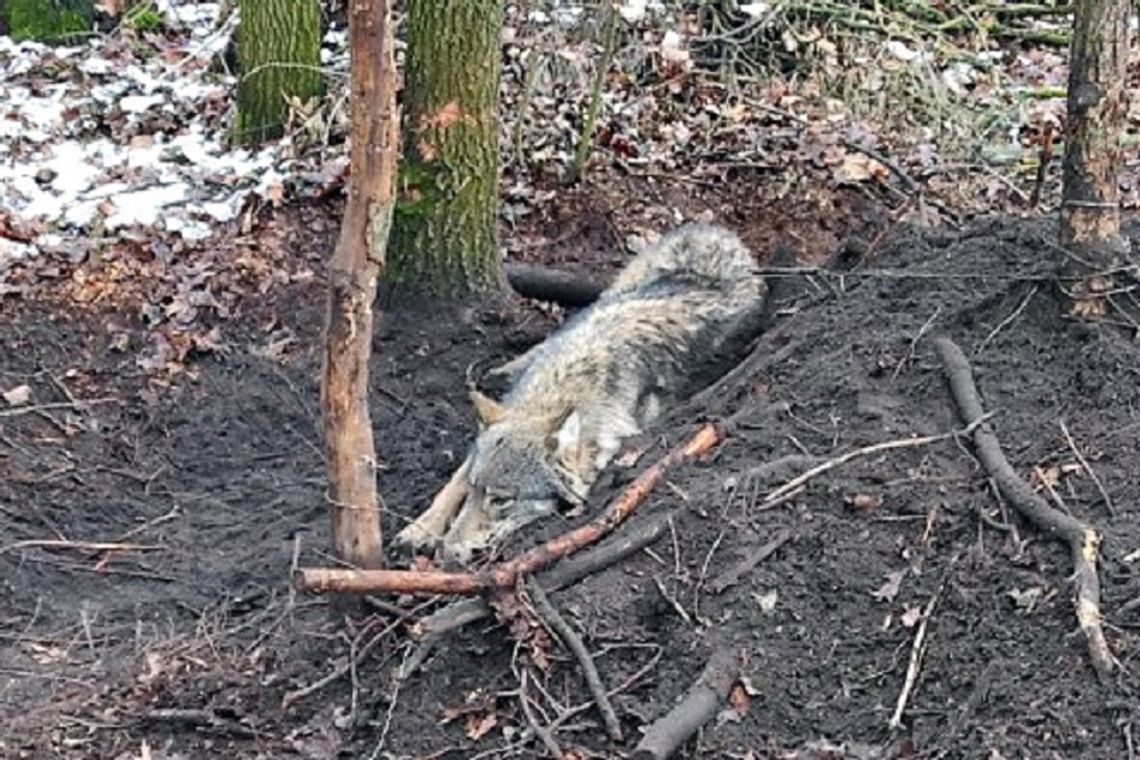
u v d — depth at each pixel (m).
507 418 8.13
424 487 8.61
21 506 8.49
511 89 10.36
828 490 7.59
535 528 7.85
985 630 7.22
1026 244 8.27
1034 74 11.05
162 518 8.53
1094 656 7.06
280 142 10.25
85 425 8.89
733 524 7.56
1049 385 7.75
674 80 10.52
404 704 7.41
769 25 10.75
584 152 9.92
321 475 8.76
